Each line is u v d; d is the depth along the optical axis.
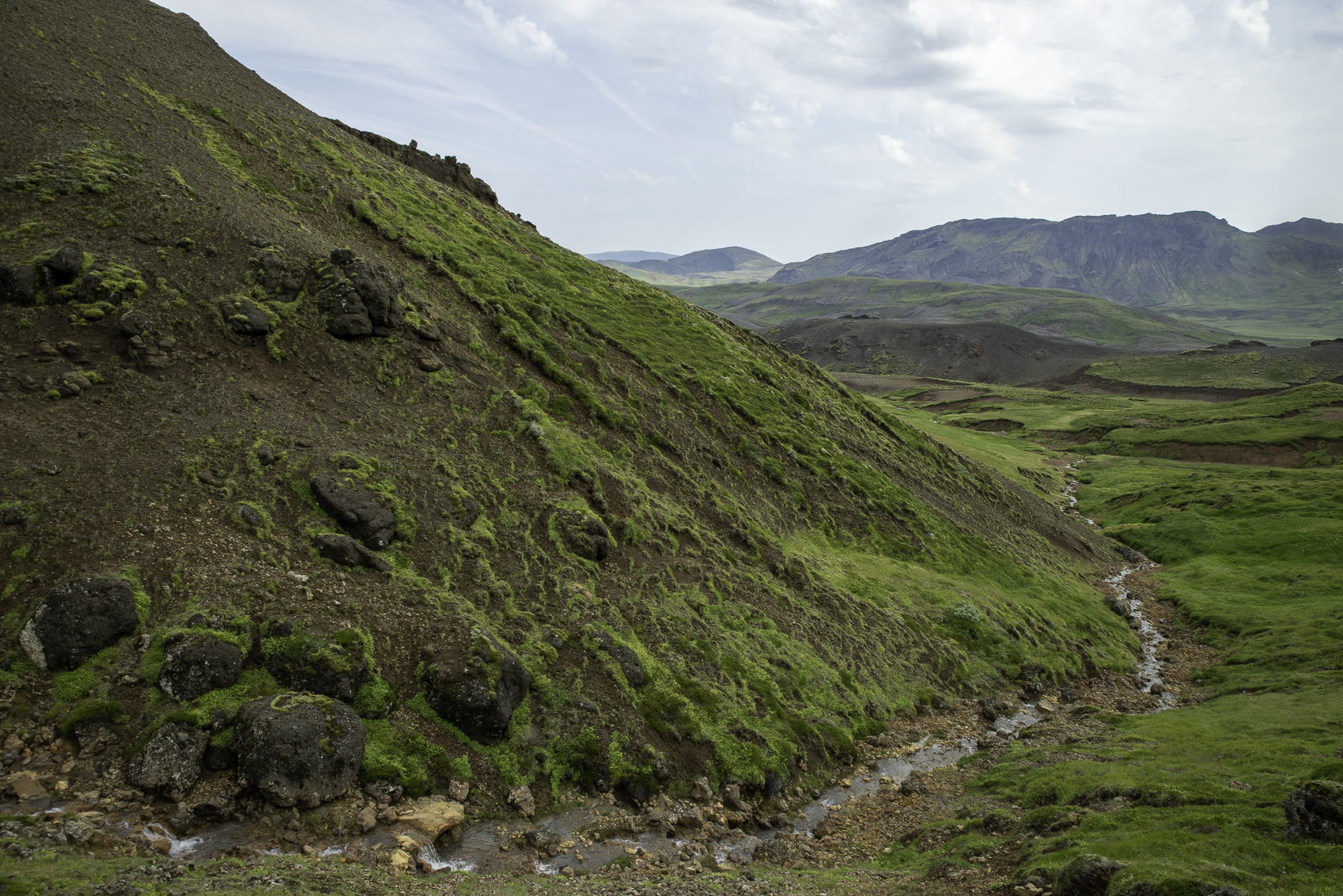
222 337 35.75
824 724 33.03
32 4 59.09
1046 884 16.83
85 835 16.45
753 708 31.61
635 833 23.48
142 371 31.69
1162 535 88.00
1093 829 20.00
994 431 191.38
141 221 39.44
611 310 70.88
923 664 41.62
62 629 20.67
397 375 40.75
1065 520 88.88
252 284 39.59
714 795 26.67
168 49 66.69
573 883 19.05
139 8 71.31
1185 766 26.23
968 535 64.12
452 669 25.03
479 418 41.28
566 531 36.25
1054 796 24.78
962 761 32.66
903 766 32.44
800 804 28.22
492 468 38.06
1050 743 33.66
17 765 18.31
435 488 34.22
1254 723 32.84
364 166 69.44
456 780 22.88
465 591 29.91
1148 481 117.62
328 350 39.34
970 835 22.81
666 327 73.81
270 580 25.14
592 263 86.25
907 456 77.62
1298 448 138.62
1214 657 51.19
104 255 35.88
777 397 69.88
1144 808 21.20
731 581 40.50
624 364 59.97
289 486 29.66
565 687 27.78
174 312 35.03
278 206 51.53
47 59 52.62
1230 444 147.12
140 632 21.94
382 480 32.56
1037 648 47.84
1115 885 15.04
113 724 19.81
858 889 19.16
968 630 46.31
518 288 61.88
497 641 26.88
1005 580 59.00
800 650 37.50
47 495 24.06
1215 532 83.62
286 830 19.02
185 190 43.94
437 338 45.00
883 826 26.28
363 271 42.56
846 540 54.59
